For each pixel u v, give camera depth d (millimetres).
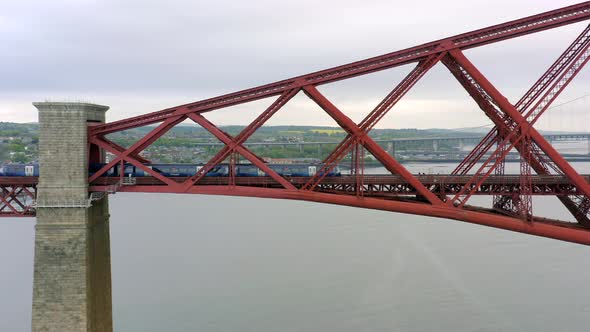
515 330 62750
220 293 73938
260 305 69500
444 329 63094
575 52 46594
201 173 52562
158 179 57531
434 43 48406
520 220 48031
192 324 63562
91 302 53375
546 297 73438
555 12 46188
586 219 50312
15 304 70375
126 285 77125
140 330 62000
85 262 52000
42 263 51875
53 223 51969
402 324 64250
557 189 50938
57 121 51875
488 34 47625
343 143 52500
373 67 49156
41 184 51781
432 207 48781
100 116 57469
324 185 55844
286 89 50812
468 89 51500
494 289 76312
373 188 54375
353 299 72125
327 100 50281
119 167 58656
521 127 46906
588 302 71375
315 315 66625
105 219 59281
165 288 75938
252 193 51656
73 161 51969
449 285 78000
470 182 47969
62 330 51688
